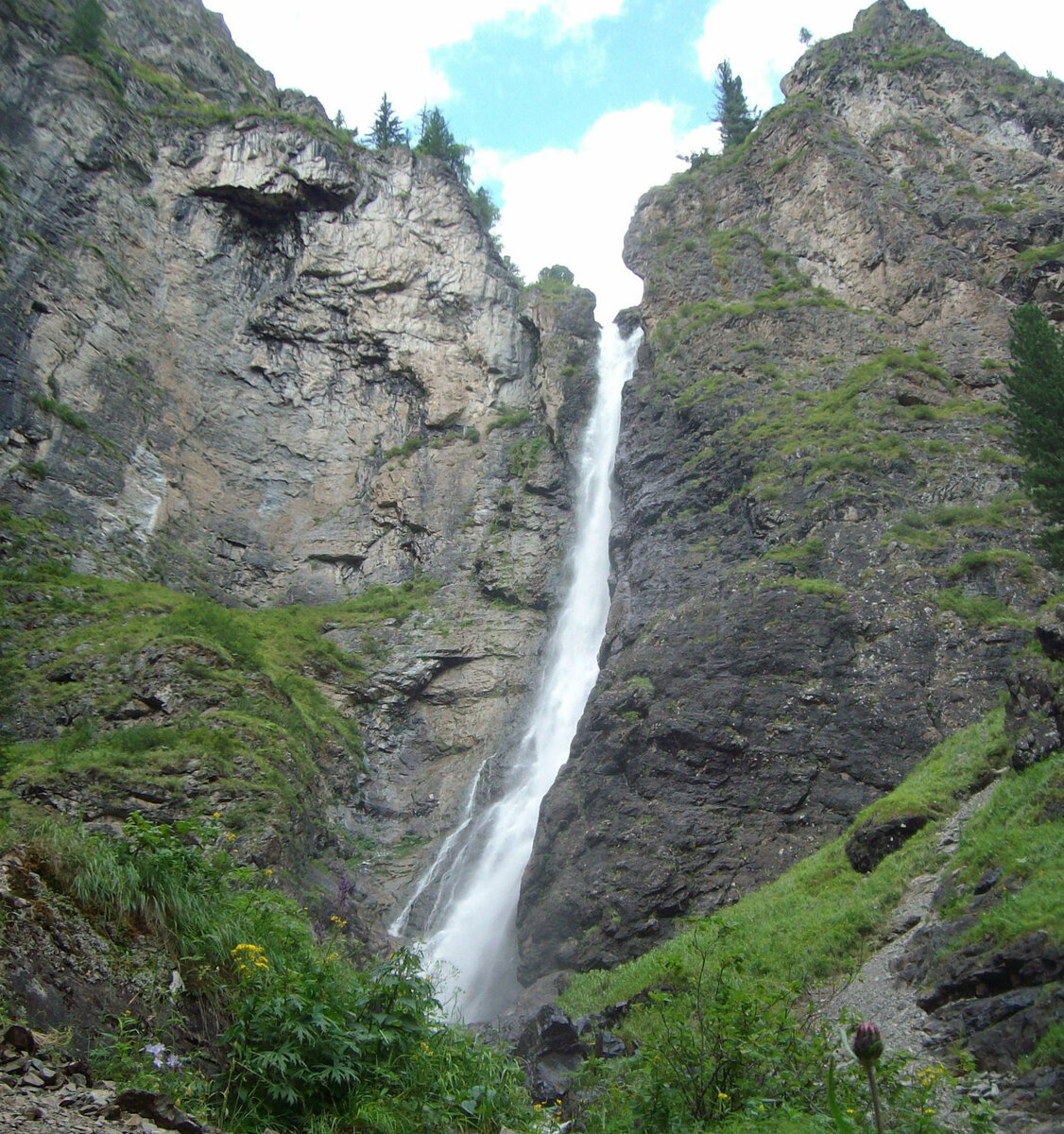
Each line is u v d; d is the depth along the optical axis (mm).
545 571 49750
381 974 11523
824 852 27781
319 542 51688
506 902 37125
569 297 57188
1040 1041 15297
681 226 54969
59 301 48531
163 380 51375
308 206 57469
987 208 49656
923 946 19703
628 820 31766
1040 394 29125
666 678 34312
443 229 58906
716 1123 12094
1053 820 20344
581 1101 14352
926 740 30734
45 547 43062
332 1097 9961
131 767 32531
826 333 46438
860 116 55594
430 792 43312
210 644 38688
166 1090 9000
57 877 10094
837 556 36344
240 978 10578
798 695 32531
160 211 54750
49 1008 9117
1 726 35219
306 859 34406
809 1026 19141
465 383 56000
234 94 63656
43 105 52906
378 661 47000
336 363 55531
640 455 45125
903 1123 11852
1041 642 23906
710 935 25016
